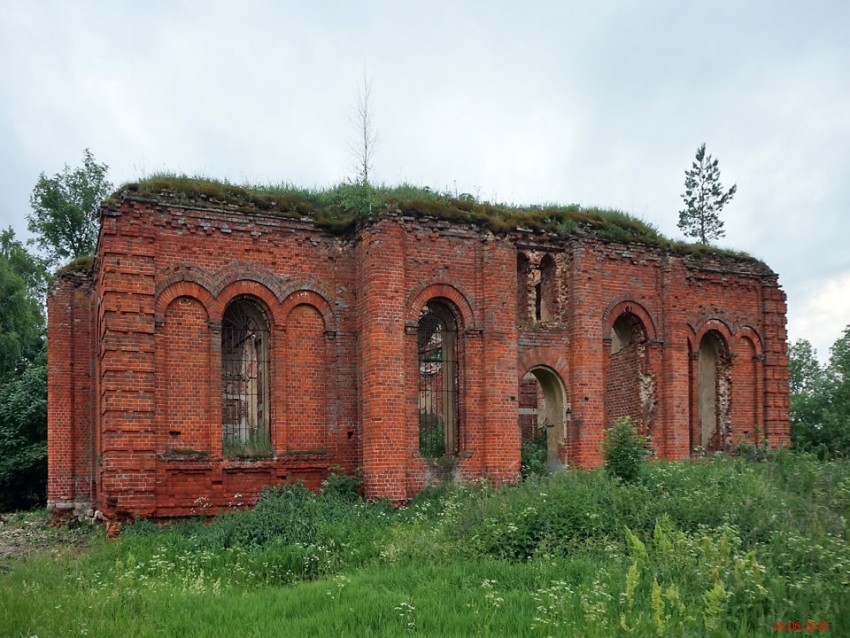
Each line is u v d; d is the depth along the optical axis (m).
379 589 10.41
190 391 17.56
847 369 29.73
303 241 19.28
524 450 23.88
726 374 25.84
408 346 18.97
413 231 19.42
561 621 8.27
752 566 8.67
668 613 8.25
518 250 20.88
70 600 10.12
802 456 20.06
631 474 15.34
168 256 17.66
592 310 21.19
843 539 10.71
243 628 8.78
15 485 30.00
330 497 17.36
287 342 18.84
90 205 44.06
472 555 12.15
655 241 22.77
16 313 35.75
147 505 16.55
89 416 23.06
